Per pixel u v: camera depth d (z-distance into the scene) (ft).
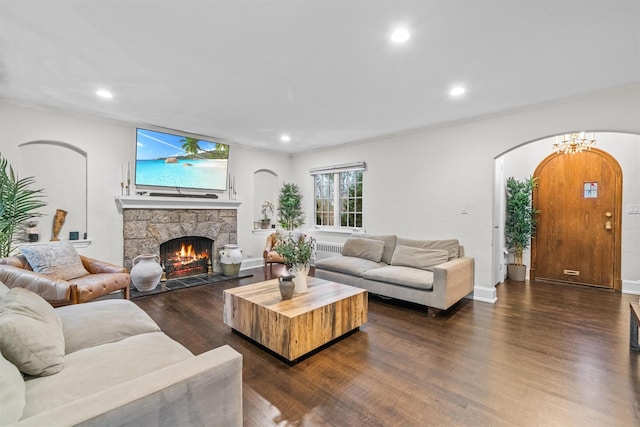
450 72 8.70
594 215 14.47
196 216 16.24
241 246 18.44
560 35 6.82
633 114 9.48
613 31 6.65
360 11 5.99
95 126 12.90
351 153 17.61
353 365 7.44
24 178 11.39
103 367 4.60
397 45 7.29
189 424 3.62
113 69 8.49
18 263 9.48
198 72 8.70
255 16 6.15
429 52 7.61
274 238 17.93
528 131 11.51
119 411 3.09
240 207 18.37
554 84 9.48
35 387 4.06
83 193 12.76
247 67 8.41
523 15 6.11
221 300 12.44
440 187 13.94
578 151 14.38
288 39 7.02
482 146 12.68
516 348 8.27
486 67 8.38
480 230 12.76
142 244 14.29
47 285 8.43
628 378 6.79
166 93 10.28
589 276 14.62
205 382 3.74
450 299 10.66
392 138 15.70
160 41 7.08
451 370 7.18
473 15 6.13
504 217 16.01
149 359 4.89
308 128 14.65
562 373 7.02
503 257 15.81
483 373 7.05
